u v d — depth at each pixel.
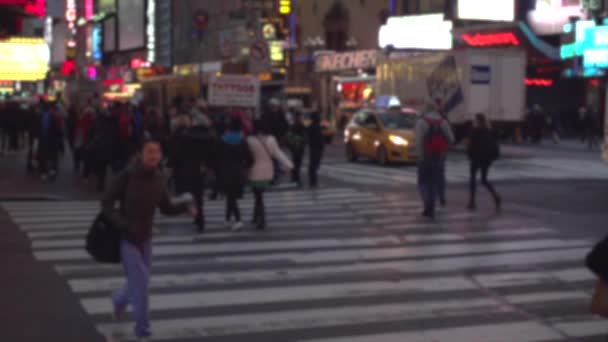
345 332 7.29
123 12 109.25
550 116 44.19
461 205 16.50
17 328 7.32
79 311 7.93
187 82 40.75
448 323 7.63
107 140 18.70
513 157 30.50
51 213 15.16
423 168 14.66
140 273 6.70
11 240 12.04
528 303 8.44
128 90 77.12
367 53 46.91
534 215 15.09
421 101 34.84
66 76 111.38
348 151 28.38
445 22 57.03
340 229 13.30
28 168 22.95
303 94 47.72
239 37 66.75
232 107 23.22
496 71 33.41
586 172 24.47
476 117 15.61
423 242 12.09
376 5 70.50
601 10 36.12
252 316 7.82
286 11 36.16
